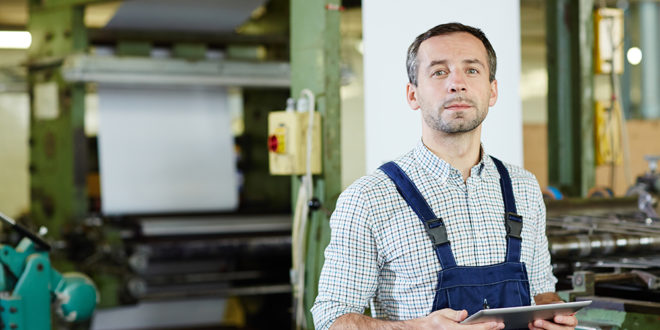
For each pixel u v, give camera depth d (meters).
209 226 4.88
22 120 6.74
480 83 1.62
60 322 4.52
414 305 1.62
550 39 3.82
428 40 1.65
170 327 4.94
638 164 5.85
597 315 2.38
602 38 3.92
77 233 4.55
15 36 6.68
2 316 2.94
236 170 5.76
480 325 1.50
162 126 5.19
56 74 4.67
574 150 3.80
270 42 5.32
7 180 6.73
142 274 4.66
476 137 1.69
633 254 2.76
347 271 1.62
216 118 5.37
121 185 5.07
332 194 2.79
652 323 2.23
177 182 5.25
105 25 4.79
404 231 1.61
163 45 5.08
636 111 5.94
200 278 4.79
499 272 1.63
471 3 2.88
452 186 1.66
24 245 3.06
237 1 4.51
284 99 5.84
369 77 2.75
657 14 5.90
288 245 4.86
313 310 1.67
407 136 2.82
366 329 1.55
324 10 2.77
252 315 5.11
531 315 1.54
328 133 2.79
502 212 1.69
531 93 7.10
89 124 6.10
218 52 5.21
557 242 2.55
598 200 3.19
